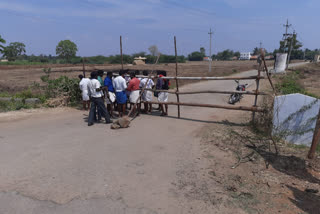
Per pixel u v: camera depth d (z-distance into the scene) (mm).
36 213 3289
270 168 4840
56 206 3447
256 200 3732
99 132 6941
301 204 3680
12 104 10195
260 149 5754
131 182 4152
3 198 3594
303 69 40750
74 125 7691
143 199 3672
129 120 8359
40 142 5977
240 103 11758
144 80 9258
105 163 4859
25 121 8125
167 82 9445
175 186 4059
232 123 7949
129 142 6133
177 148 5773
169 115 9289
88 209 3400
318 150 5809
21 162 4793
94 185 4020
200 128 7445
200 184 4137
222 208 3506
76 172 4445
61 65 52438
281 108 6258
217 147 5848
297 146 6051
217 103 11875
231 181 4270
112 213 3328
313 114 5930
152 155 5328
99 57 71250
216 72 35406
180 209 3459
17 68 42625
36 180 4121
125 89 8648
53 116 8945
